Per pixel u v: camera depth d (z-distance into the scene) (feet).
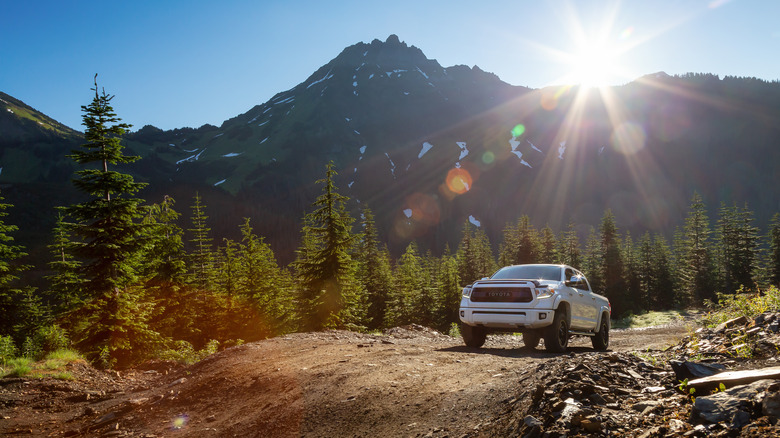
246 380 24.91
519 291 30.01
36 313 90.43
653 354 21.50
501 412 14.99
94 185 59.21
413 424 16.11
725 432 9.45
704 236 225.35
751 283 205.26
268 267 123.24
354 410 18.10
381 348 30.63
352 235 90.84
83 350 53.72
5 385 29.60
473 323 31.27
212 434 19.17
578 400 13.23
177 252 98.07
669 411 11.60
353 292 92.48
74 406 27.07
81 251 58.39
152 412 23.38
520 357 26.37
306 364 26.05
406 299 165.58
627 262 226.58
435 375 21.56
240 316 105.91
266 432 18.06
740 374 12.00
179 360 42.16
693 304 215.10
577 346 39.86
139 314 60.18
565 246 245.04
